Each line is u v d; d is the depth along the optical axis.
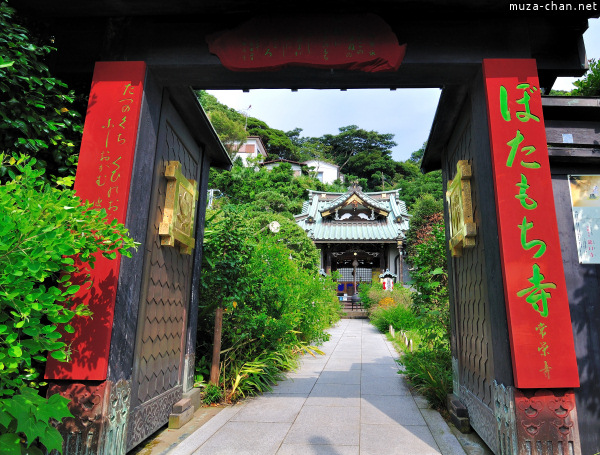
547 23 3.09
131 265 2.84
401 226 21.67
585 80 3.76
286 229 17.69
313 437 3.37
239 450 3.09
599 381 2.71
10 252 1.73
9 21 2.85
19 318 1.93
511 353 2.61
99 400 2.53
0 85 2.43
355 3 3.00
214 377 4.60
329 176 48.25
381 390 5.05
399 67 3.05
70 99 2.85
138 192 2.96
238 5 3.01
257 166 38.88
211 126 4.36
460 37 3.04
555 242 2.69
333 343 9.66
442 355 5.41
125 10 3.06
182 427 3.64
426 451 3.07
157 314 3.40
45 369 2.55
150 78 3.16
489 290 2.88
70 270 2.16
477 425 3.28
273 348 6.01
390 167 50.16
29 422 1.78
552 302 2.61
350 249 21.80
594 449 2.61
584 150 3.01
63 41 3.22
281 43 3.06
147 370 3.20
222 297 4.87
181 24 3.14
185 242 3.82
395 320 11.20
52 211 1.91
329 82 3.28
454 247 3.82
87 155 2.86
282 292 6.01
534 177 2.78
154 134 3.24
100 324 2.57
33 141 2.59
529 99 2.90
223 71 3.14
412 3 2.96
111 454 2.58
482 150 3.03
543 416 2.53
